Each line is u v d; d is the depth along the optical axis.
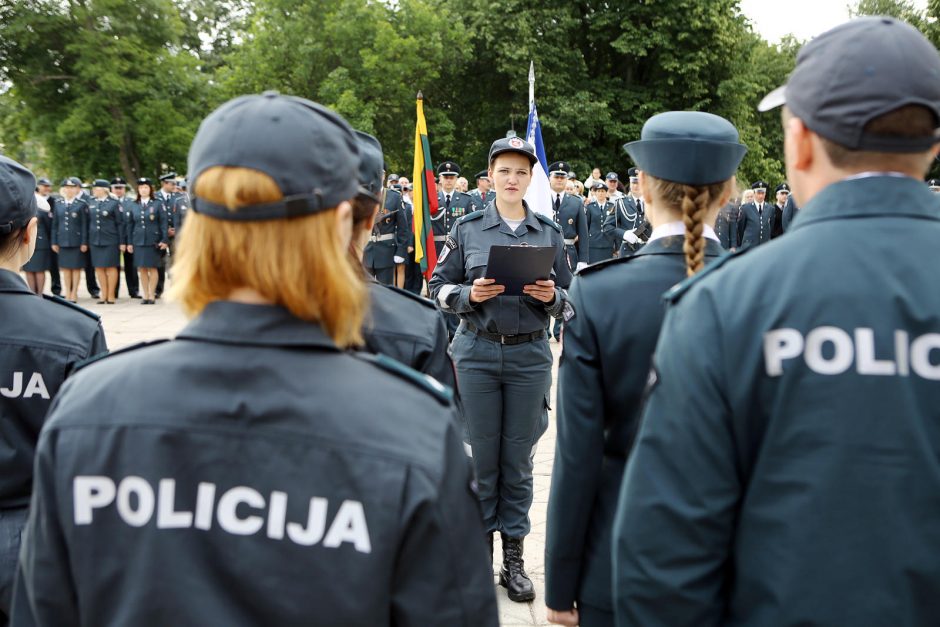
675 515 1.20
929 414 1.12
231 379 1.06
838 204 1.21
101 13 24.09
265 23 27.19
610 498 1.90
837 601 1.11
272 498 1.02
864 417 1.12
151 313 12.28
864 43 1.18
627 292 1.86
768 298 1.18
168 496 1.03
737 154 1.82
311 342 1.09
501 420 3.43
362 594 1.00
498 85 28.61
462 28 26.23
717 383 1.19
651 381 1.30
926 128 1.17
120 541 1.03
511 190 3.53
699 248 1.77
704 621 1.21
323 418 1.04
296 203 1.05
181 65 25.48
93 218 13.23
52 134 24.86
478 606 1.07
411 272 13.29
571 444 1.88
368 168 2.04
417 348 2.11
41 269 13.42
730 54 26.81
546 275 3.19
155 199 13.38
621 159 27.25
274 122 1.06
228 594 1.01
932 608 1.12
